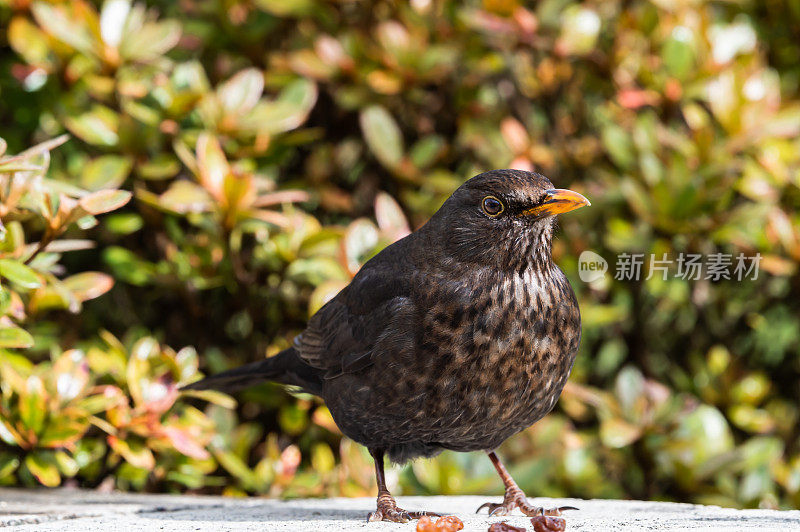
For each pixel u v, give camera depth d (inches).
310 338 308.0
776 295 448.1
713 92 422.9
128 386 362.0
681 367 455.2
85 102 414.6
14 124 431.8
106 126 394.0
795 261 409.4
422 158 425.7
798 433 449.4
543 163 438.9
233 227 379.2
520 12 430.3
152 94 401.1
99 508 316.8
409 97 432.5
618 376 409.1
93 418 343.0
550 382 274.1
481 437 283.6
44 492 364.8
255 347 414.0
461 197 276.2
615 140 419.2
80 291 348.8
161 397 350.3
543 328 268.4
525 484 376.8
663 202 404.5
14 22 394.6
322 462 389.1
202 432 365.7
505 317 266.4
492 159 434.0
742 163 417.1
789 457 441.1
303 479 379.2
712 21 461.7
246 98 399.2
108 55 391.9
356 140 452.4
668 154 429.7
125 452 342.6
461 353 266.4
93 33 391.2
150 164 392.5
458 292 267.9
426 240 280.7
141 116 390.0
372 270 292.5
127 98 402.9
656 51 446.3
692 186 401.1
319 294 367.6
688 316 453.1
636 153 418.6
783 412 441.1
